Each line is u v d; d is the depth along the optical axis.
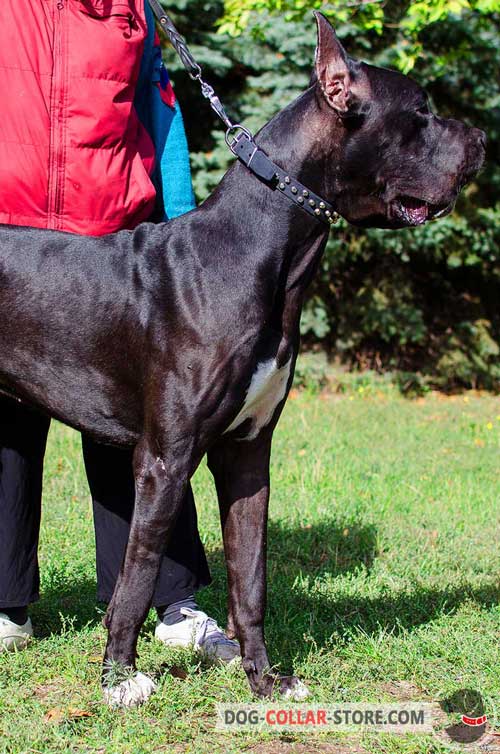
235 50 9.70
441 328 11.18
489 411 9.53
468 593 3.90
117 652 2.83
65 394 2.99
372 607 3.70
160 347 2.77
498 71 10.27
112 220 3.20
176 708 2.84
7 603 3.23
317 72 2.79
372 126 2.82
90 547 4.34
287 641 3.31
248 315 2.74
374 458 6.82
